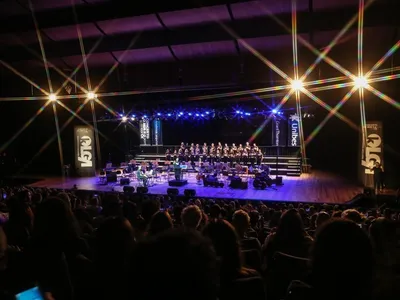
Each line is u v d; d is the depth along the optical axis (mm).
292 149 26094
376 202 15711
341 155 26422
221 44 17375
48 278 2539
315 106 22938
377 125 17688
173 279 1122
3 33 17078
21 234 4527
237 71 18656
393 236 4203
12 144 26359
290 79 17875
